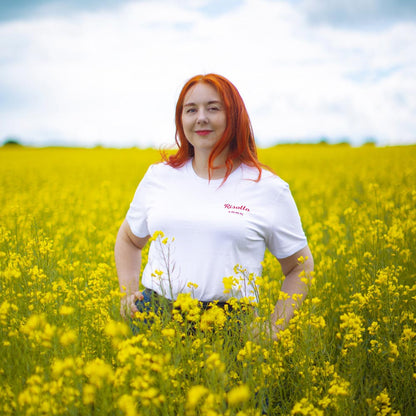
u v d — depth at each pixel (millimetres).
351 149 27938
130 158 23797
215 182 2449
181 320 2061
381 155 18844
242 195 2400
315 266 3635
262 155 23469
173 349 2023
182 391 1972
